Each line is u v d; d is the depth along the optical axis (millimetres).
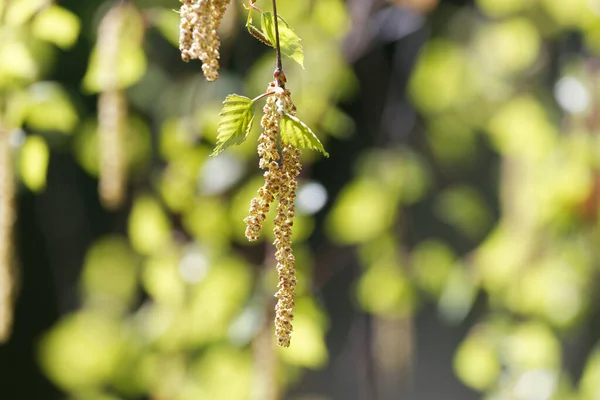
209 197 1143
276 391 1006
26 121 872
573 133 1225
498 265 1286
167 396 1198
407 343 1313
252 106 560
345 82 1199
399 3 1235
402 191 1291
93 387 1347
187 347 1195
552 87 1365
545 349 1296
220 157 1091
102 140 826
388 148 1363
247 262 1183
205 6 549
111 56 803
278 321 563
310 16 1143
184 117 1146
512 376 1310
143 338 1276
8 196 766
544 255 1291
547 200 1215
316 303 1225
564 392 1312
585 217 1229
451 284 1309
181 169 1113
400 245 1306
